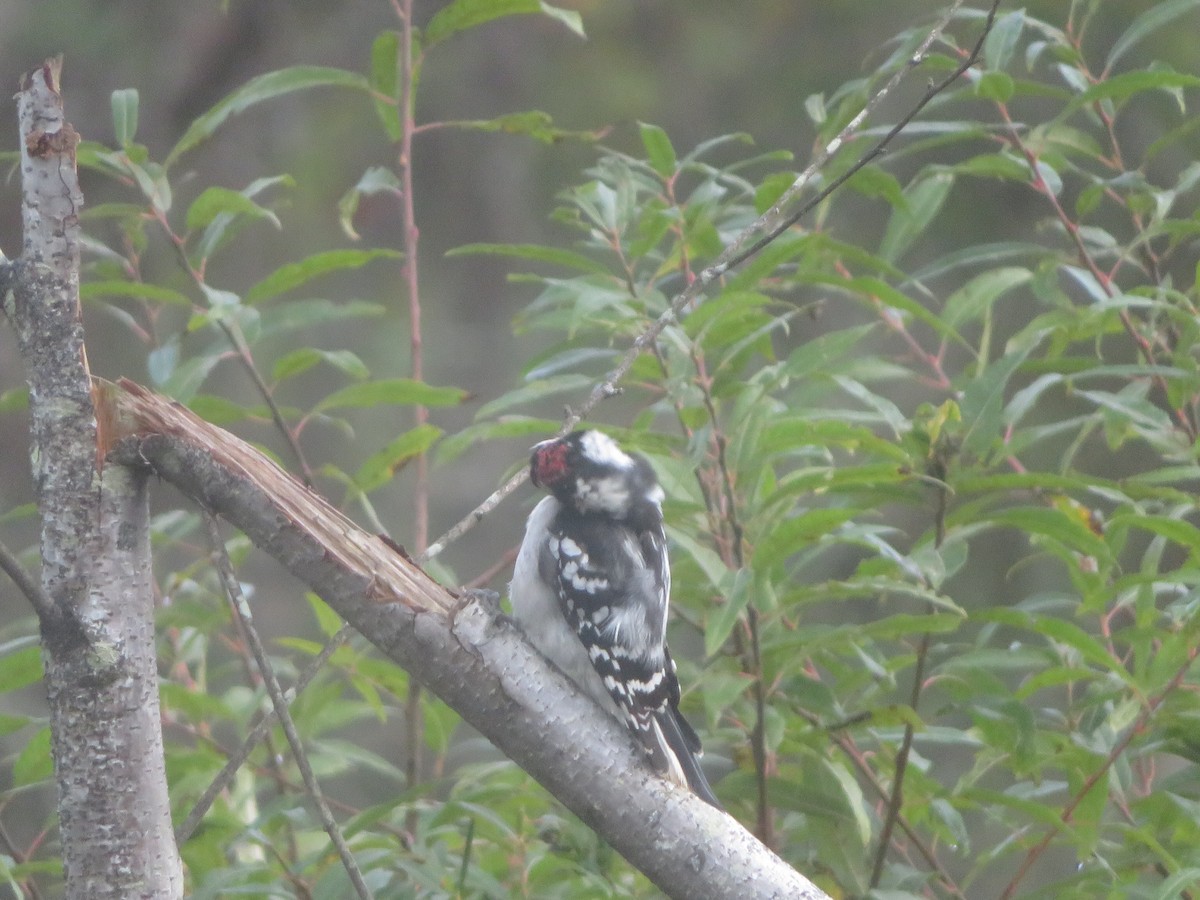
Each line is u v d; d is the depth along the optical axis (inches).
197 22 742.5
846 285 309.4
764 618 290.4
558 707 236.8
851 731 300.7
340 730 602.9
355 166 767.1
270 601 717.9
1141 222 362.3
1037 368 320.5
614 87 792.3
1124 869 290.5
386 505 747.4
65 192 225.9
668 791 235.3
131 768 227.5
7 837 309.9
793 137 768.3
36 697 601.9
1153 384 350.3
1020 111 652.1
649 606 302.4
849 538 274.4
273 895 277.0
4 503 673.0
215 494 234.7
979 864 287.1
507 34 809.5
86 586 227.0
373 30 766.5
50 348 226.7
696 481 301.7
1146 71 312.5
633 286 324.2
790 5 788.0
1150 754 309.6
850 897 289.6
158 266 659.4
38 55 721.6
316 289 768.3
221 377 726.5
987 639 316.5
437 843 304.5
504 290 810.8
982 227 651.5
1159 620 317.7
